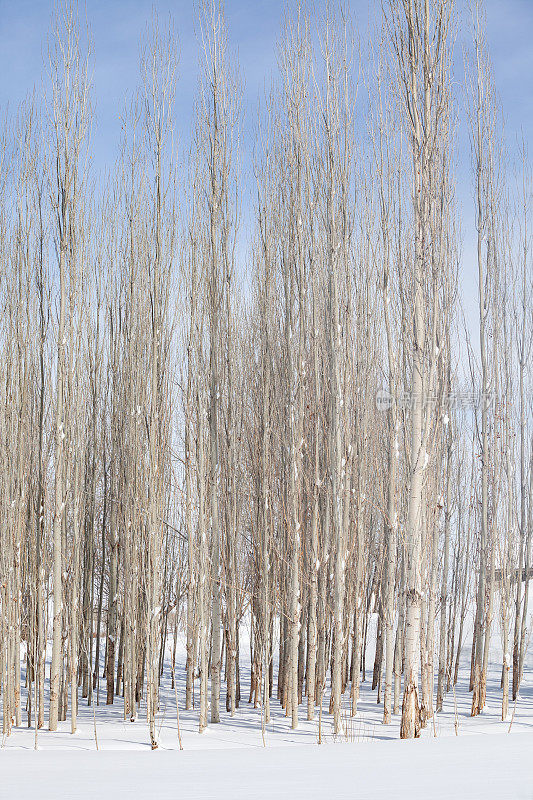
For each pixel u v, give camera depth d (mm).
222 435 16719
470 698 19188
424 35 14016
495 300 18297
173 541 20828
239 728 14836
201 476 15328
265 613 15312
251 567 18953
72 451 15891
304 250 16109
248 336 19031
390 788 7652
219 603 15719
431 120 13938
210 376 16094
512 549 17344
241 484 18250
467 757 9789
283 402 16797
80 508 17953
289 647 16531
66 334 15352
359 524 17438
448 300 14805
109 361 19781
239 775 8750
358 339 17000
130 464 17078
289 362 15883
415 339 13516
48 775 9109
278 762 9797
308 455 17031
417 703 12766
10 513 15148
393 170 15570
